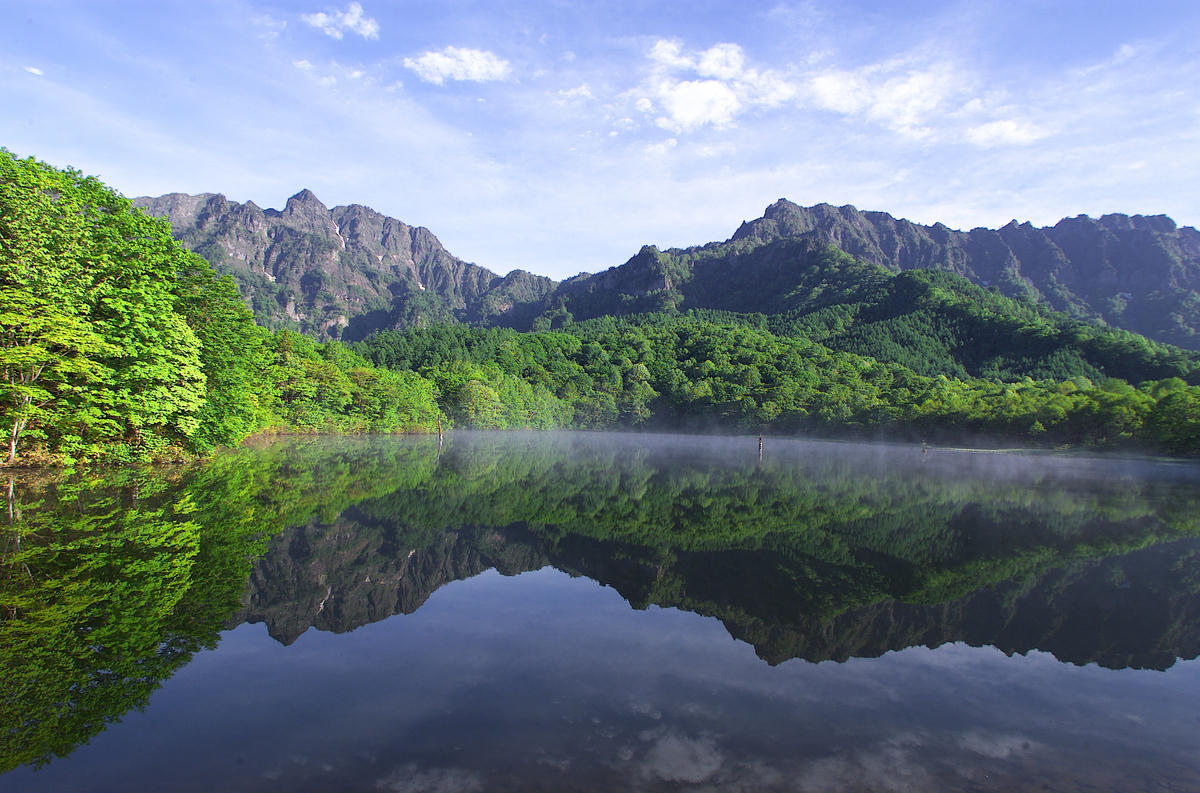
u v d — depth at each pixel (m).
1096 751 7.07
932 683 9.01
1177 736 7.49
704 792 5.90
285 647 9.62
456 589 13.37
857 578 14.88
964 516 24.56
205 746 6.57
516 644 10.18
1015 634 11.20
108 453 29.19
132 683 8.14
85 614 10.39
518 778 6.09
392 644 9.99
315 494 25.02
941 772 6.49
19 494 21.08
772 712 7.88
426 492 27.55
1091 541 19.77
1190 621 12.02
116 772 6.02
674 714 7.74
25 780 5.84
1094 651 10.45
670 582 14.33
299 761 6.30
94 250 26.75
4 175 23.25
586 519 22.19
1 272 23.36
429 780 6.00
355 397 82.94
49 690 7.86
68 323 24.12
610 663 9.45
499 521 21.25
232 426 36.81
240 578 12.96
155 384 29.12
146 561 13.59
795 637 10.87
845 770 6.46
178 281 33.59
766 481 37.66
